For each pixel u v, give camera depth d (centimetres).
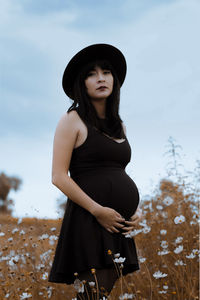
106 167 230
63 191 222
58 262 228
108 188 225
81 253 219
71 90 261
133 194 238
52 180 227
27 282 300
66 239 224
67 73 254
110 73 250
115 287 298
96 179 226
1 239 334
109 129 239
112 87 251
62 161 225
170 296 285
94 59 252
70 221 226
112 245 221
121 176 233
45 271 307
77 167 232
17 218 368
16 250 321
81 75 245
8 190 2141
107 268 222
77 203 221
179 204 385
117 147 233
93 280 220
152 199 407
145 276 310
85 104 238
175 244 329
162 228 364
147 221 374
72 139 228
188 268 297
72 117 232
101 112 251
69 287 326
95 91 242
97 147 227
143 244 354
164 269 321
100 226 221
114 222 221
